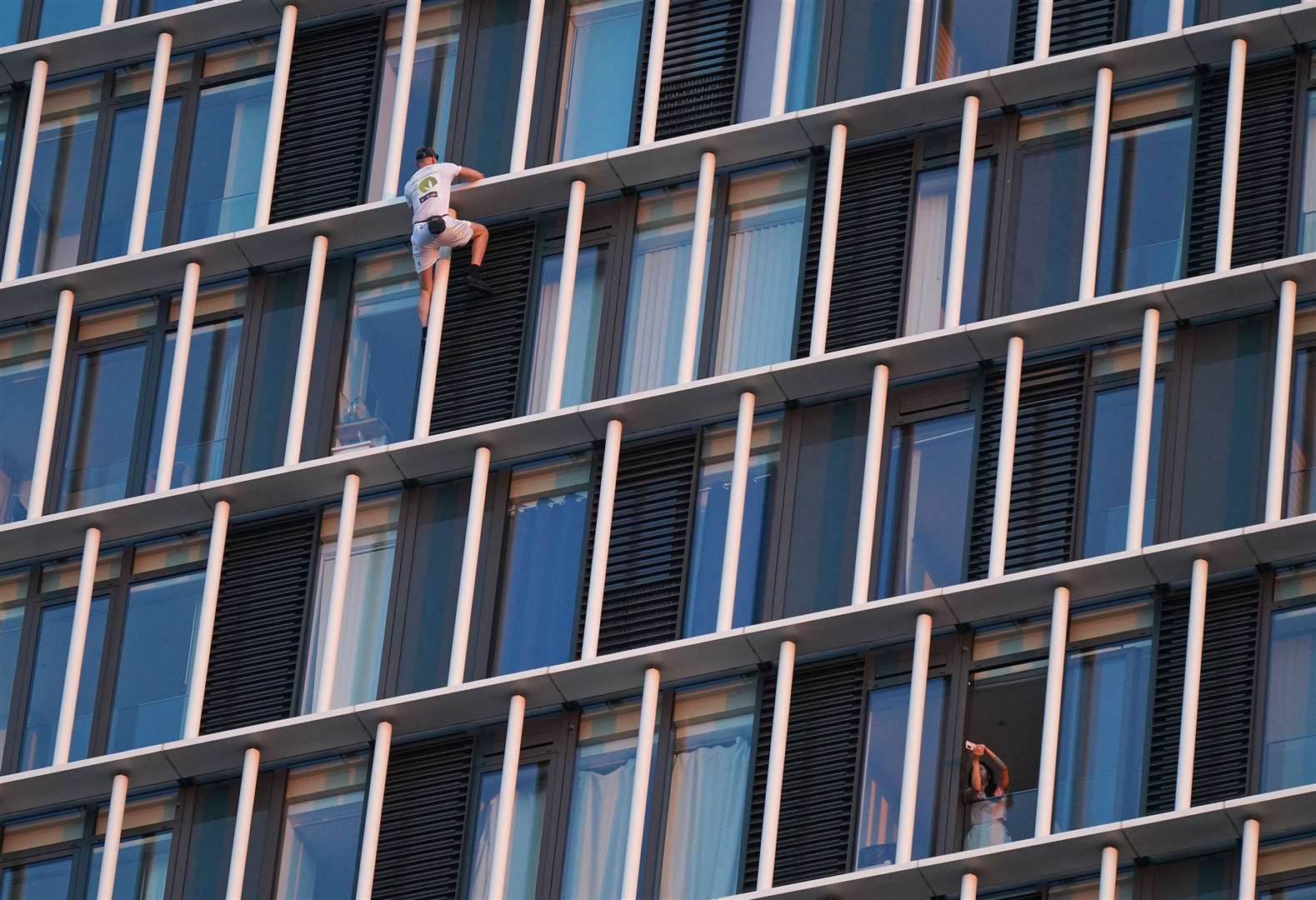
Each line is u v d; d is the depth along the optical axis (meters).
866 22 104.75
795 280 102.62
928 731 97.25
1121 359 100.00
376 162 106.56
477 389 103.31
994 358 100.31
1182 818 94.06
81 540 105.06
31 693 104.19
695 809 98.12
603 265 103.94
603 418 101.56
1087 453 99.06
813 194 103.38
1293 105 101.38
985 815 96.06
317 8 108.62
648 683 98.75
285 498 103.69
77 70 110.62
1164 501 98.00
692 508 100.81
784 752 97.88
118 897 101.19
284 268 106.50
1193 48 101.75
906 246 102.12
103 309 107.88
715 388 101.06
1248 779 94.94
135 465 105.38
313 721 100.25
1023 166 102.31
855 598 98.25
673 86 105.25
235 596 103.31
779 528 100.00
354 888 99.50
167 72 109.44
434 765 100.31
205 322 106.56
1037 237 101.44
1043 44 102.75
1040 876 95.69
